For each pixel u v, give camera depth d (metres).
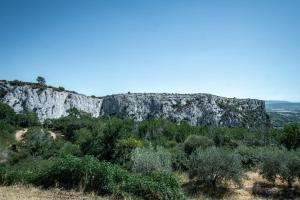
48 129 82.19
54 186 15.13
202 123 126.44
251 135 57.28
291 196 19.86
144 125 71.00
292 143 45.62
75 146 41.16
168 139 63.00
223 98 137.38
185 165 25.98
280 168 21.28
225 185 22.02
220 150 22.72
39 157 36.38
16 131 72.75
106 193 14.41
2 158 34.56
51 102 108.38
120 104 136.00
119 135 34.06
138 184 14.55
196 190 20.50
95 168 15.09
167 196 14.51
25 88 104.12
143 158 22.22
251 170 27.48
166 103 135.38
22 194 13.67
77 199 13.41
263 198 19.36
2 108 80.62
